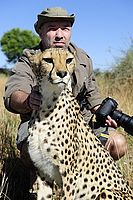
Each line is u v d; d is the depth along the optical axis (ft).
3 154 18.60
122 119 15.11
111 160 14.44
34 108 13.83
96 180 13.91
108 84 39.06
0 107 23.94
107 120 15.40
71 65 13.79
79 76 16.43
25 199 16.85
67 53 13.61
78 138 13.93
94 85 17.26
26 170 17.78
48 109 13.82
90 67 17.13
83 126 14.29
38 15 16.08
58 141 13.75
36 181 15.46
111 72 42.93
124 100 28.73
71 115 13.87
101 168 14.06
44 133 13.83
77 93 16.51
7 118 21.61
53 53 13.33
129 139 21.40
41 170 14.29
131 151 20.01
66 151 13.69
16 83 15.58
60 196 14.33
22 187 17.31
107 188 13.73
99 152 14.24
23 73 15.84
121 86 38.22
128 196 13.64
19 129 16.35
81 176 13.93
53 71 13.15
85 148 14.01
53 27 16.01
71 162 13.76
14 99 14.96
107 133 16.15
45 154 13.87
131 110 25.75
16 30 154.30
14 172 17.75
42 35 16.38
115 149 16.46
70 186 13.82
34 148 14.05
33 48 16.66
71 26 16.40
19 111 15.30
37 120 13.96
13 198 16.65
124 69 41.68
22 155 16.26
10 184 16.97
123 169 17.31
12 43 152.56
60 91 13.64
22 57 16.29
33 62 13.82
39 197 14.51
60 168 13.78
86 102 17.07
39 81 13.69
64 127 13.74
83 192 13.94
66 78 13.23
